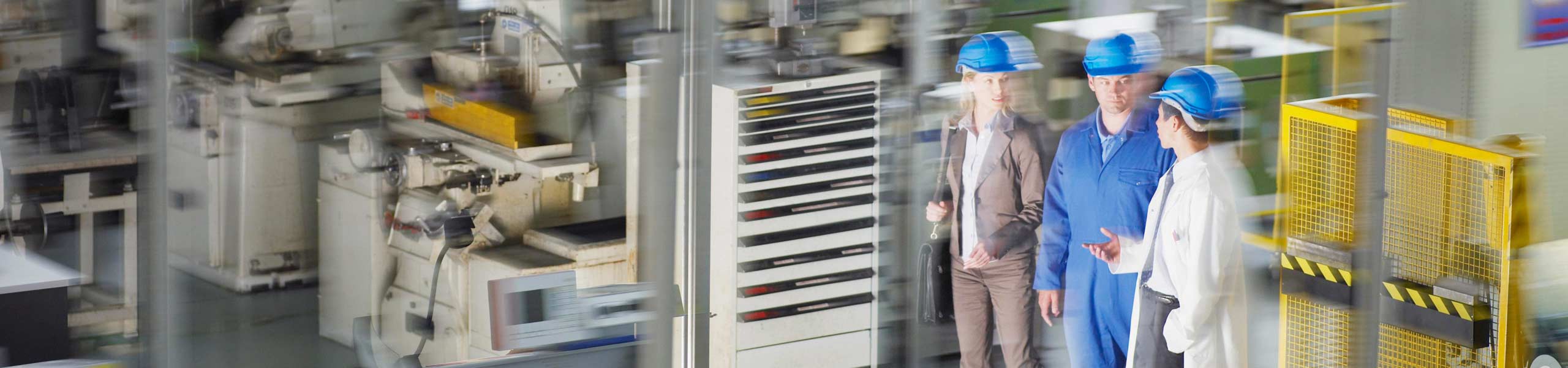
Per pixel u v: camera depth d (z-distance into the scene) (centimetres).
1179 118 320
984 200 311
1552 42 358
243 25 263
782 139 296
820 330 301
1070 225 317
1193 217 322
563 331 277
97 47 247
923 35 300
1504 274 324
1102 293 320
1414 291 337
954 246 310
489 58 282
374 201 281
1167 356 325
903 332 310
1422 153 337
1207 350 328
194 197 261
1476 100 349
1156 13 318
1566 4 357
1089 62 314
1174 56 320
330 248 278
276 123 272
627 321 282
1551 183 336
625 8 284
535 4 281
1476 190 330
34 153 245
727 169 291
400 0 279
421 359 277
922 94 303
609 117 288
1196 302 324
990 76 307
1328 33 326
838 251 304
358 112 279
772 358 299
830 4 296
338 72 276
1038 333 318
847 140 302
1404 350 342
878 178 307
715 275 292
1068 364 320
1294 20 324
